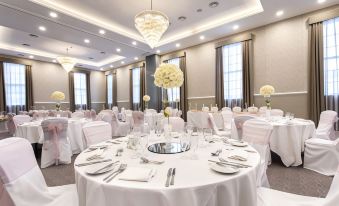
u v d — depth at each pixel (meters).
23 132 4.09
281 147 3.27
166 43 7.90
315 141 3.13
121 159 1.44
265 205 1.35
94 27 5.98
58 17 5.27
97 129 2.37
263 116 4.48
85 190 1.15
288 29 5.77
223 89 7.24
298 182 2.68
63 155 3.68
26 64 9.66
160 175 1.12
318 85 5.21
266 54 6.23
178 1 5.01
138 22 4.45
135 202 0.96
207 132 1.96
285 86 5.84
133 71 11.44
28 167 1.38
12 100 9.20
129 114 6.88
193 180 1.04
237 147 1.74
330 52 5.15
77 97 11.93
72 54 9.79
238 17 5.84
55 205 1.39
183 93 8.49
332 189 1.12
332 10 4.94
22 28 5.93
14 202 1.20
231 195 1.06
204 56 7.91
